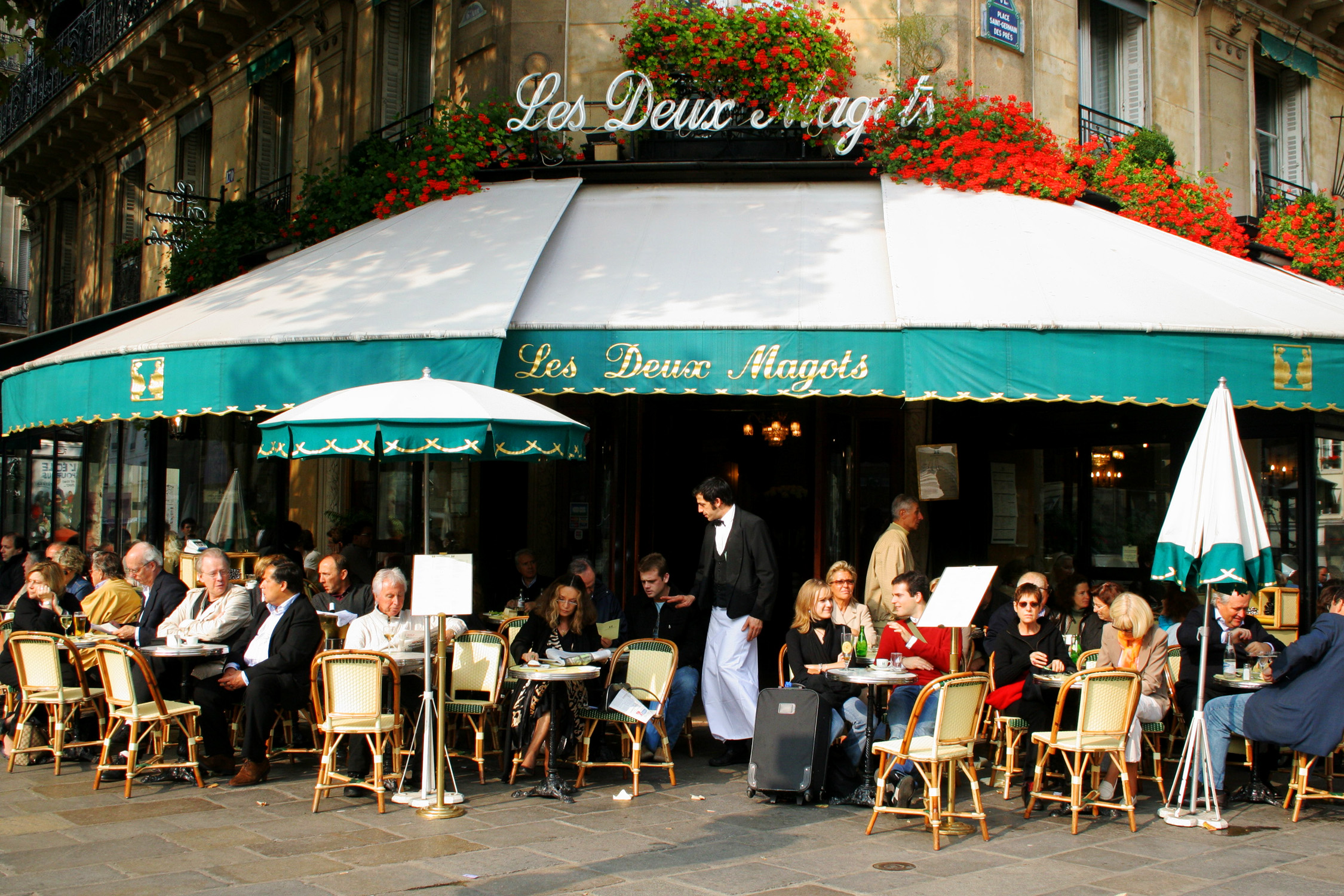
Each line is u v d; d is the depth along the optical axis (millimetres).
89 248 18516
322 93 12852
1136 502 9562
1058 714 5934
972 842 5590
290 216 11922
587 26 10203
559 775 6945
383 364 7008
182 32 14172
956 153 9039
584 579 8016
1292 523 8602
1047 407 10109
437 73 11336
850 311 7090
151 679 6367
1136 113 11617
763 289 7438
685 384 6969
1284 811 6371
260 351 7199
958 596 5844
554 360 7082
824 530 9914
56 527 17328
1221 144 12430
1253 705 6242
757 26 9484
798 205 8914
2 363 11312
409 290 7656
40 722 7527
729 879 4875
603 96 10156
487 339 6887
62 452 17391
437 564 6004
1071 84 11023
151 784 6688
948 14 10062
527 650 6922
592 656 6770
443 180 9617
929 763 6230
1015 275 7406
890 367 6895
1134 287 7363
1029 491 10164
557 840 5488
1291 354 6988
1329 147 13961
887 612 7867
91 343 8086
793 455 10477
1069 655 6754
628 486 9820
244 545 12852
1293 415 8617
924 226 8211
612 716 6809
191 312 8062
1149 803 6551
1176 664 7285
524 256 7938
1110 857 5316
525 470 10266
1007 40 10359
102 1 15859
